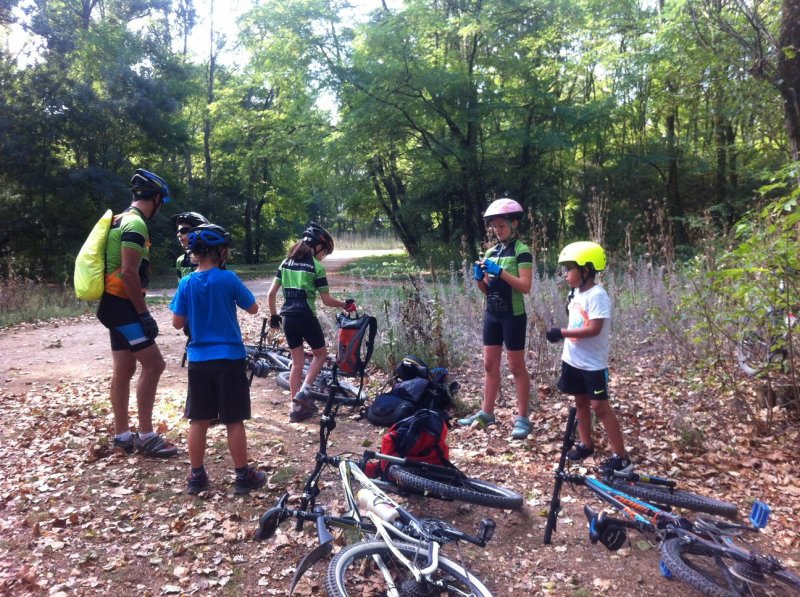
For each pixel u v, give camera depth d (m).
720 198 23.44
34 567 3.60
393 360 7.50
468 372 7.76
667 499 4.05
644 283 9.55
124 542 3.92
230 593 3.41
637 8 22.88
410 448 4.29
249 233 46.25
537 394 6.65
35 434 5.86
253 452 5.34
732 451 5.34
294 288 6.07
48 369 8.80
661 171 25.44
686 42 14.09
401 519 3.31
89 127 26.00
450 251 28.25
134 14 36.00
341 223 71.06
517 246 5.67
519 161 26.42
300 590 3.42
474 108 23.92
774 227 5.18
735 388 5.80
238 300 4.55
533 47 24.34
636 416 6.19
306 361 7.68
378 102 23.73
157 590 3.45
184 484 4.70
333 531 3.96
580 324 4.65
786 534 4.08
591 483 3.95
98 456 5.23
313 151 27.52
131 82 27.91
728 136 23.30
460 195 28.30
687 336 7.24
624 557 3.80
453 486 4.21
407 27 22.72
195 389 4.46
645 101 24.38
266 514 3.38
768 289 5.30
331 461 3.83
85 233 27.39
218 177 43.59
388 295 10.69
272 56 26.28
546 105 24.53
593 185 26.03
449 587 3.01
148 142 30.44
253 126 31.50
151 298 18.92
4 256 23.69
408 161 30.06
